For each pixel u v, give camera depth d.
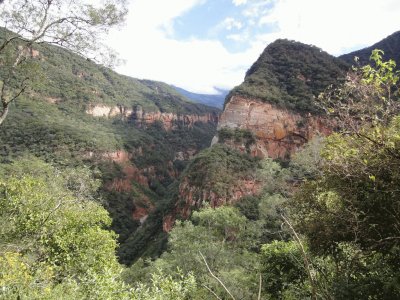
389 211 6.60
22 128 76.94
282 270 13.03
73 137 85.81
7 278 7.58
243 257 23.47
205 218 25.97
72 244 13.30
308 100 63.12
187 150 176.75
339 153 7.03
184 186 54.41
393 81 6.15
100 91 152.75
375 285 7.48
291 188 26.47
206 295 14.70
